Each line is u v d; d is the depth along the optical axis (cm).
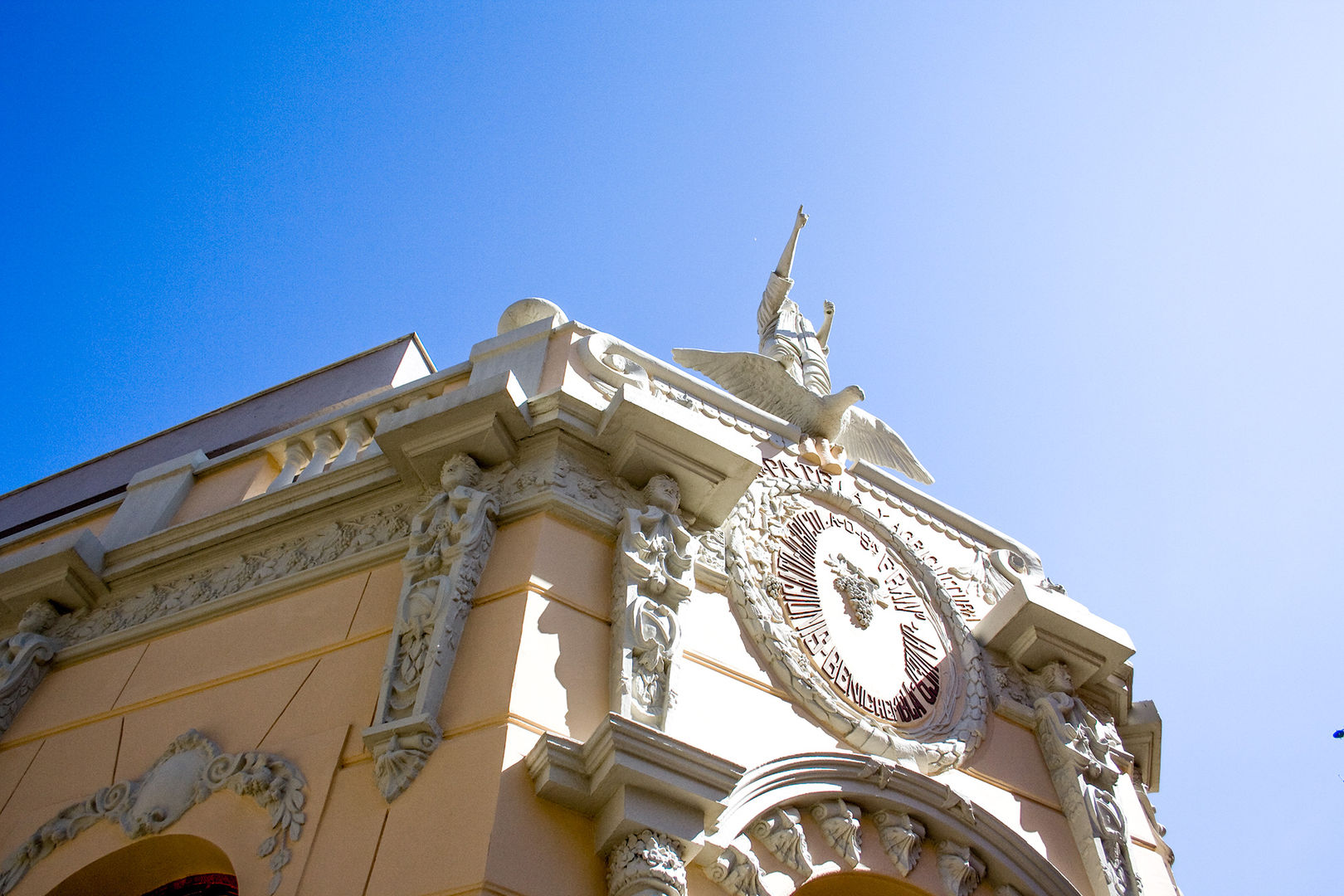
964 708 812
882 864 673
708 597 750
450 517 700
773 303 1127
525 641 630
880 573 870
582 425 762
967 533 1000
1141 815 852
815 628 786
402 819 571
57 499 1213
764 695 720
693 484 762
